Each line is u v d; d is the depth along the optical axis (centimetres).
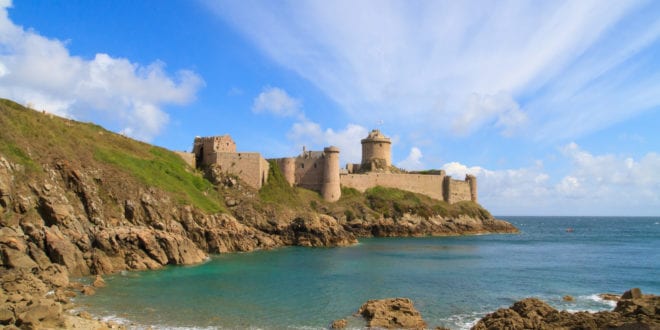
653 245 10675
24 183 5003
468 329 3212
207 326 3130
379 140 13938
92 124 8762
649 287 4862
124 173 6638
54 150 5900
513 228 14925
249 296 4081
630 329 2750
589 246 10300
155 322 3169
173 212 6731
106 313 3334
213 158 9862
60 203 5141
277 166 11219
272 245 8112
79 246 4912
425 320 3444
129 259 5206
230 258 6531
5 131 5422
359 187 12569
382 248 8538
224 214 7669
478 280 5147
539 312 3284
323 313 3553
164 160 8831
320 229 8769
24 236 4466
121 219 5912
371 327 3159
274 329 3119
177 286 4372
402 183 13250
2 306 2812
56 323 2744
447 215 12925
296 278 5031
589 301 4103
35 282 3625
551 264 6706
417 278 5206
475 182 14762
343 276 5234
